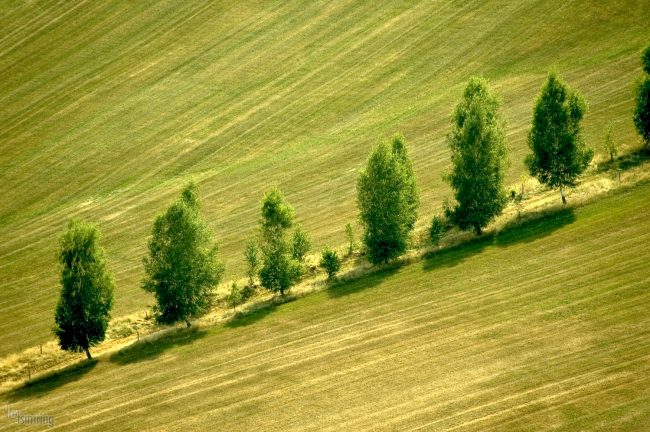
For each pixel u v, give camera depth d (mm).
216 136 168750
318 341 94812
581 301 90125
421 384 81562
